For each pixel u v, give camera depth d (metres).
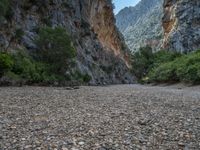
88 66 98.94
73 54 64.19
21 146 9.47
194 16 183.88
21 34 61.47
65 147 9.51
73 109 17.72
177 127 12.70
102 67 120.62
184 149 9.70
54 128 12.16
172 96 28.86
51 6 84.69
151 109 18.22
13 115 14.83
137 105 20.31
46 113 15.89
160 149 9.63
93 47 117.75
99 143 10.05
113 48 159.38
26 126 12.35
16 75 45.06
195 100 24.27
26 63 51.50
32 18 71.81
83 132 11.56
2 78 41.47
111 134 11.32
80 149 9.35
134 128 12.41
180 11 187.88
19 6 68.00
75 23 104.81
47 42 62.31
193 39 179.62
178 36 181.25
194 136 11.25
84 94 30.33
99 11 142.00
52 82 55.47
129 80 146.25
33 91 31.92
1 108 17.06
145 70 154.75
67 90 37.34
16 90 32.25
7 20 58.78
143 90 43.03
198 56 58.53
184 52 176.88
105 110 17.55
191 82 53.50
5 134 10.83
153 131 11.93
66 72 69.12
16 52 55.81
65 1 98.25
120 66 143.25
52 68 61.22
